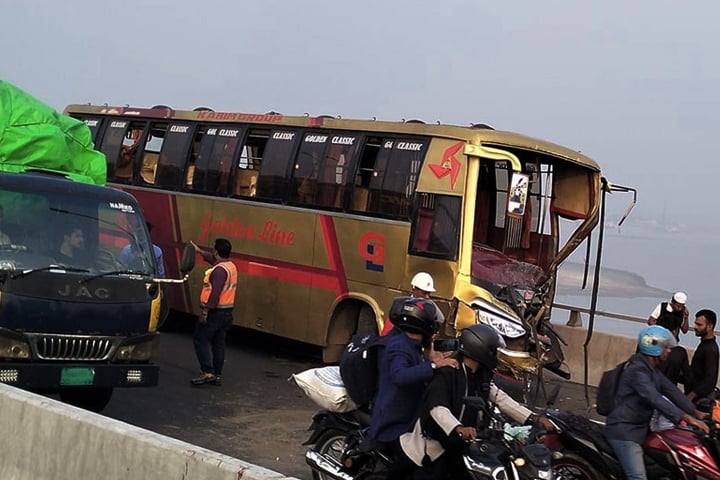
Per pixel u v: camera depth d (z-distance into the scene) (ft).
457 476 21.29
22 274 30.09
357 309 47.16
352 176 47.06
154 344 32.76
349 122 48.24
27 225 31.48
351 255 46.50
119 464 20.31
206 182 54.75
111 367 31.24
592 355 52.16
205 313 41.98
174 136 57.67
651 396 24.67
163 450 19.51
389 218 44.88
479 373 21.30
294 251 49.32
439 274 42.32
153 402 38.50
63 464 21.59
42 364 29.96
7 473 22.84
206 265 53.88
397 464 21.36
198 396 40.34
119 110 62.85
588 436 25.58
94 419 21.27
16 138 35.35
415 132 44.80
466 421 20.79
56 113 37.65
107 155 61.98
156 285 32.86
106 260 32.32
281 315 49.83
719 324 71.67
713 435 25.41
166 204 56.90
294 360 51.65
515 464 20.89
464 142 42.50
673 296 40.75
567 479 25.76
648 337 25.18
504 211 45.88
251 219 51.72
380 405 21.80
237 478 18.02
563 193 46.60
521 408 22.65
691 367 38.86
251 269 51.47
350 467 23.13
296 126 50.78
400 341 21.67
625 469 25.12
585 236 45.85
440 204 42.80
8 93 35.99
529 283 43.39
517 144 43.11
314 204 48.70
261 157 53.16
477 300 41.29
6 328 29.63
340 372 23.85
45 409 22.33
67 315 30.60
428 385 20.83
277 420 37.09
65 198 32.71
